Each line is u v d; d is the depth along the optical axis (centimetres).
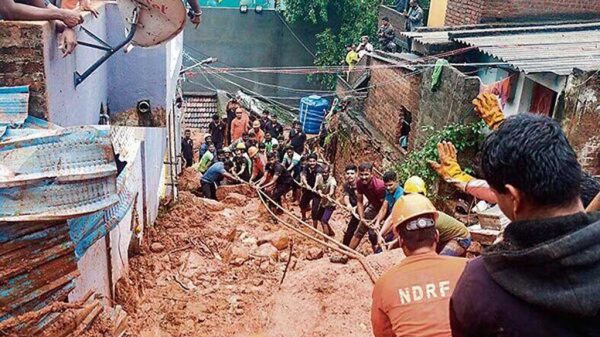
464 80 1045
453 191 1061
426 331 294
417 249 322
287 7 2284
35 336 373
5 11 436
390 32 1788
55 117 470
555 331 142
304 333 572
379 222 831
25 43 432
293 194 1361
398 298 308
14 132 392
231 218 1108
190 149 1847
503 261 152
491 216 777
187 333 661
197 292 757
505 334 150
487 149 159
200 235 961
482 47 1023
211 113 2389
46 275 377
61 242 380
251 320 680
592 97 845
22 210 349
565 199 149
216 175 1301
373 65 1557
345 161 1634
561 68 877
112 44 684
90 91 612
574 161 150
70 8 583
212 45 2406
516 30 1152
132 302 686
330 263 716
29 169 352
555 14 1349
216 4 2353
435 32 1319
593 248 138
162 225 997
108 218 455
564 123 873
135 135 826
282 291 665
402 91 1349
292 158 1320
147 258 827
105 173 373
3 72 435
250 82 2470
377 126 1525
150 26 602
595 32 1147
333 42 2322
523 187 150
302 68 2320
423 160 1088
